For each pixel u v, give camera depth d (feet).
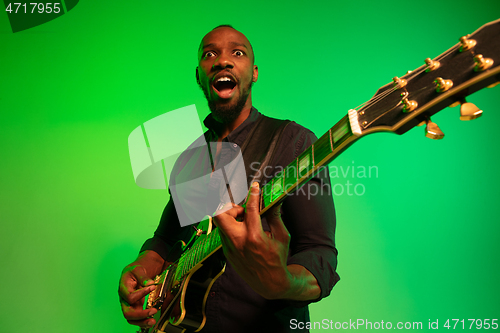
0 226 9.52
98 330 8.88
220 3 10.79
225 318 3.29
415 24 9.98
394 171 9.10
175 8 10.96
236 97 4.19
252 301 3.28
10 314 8.91
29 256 9.34
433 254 8.57
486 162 9.03
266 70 10.11
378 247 8.67
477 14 9.81
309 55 10.13
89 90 10.55
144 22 10.93
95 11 11.03
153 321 3.58
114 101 10.44
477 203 8.82
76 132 10.24
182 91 10.48
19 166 9.99
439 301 8.29
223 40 4.31
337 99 9.82
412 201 8.89
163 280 3.79
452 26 9.85
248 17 10.55
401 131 2.10
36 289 9.10
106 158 10.04
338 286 8.42
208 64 4.30
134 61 10.70
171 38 10.80
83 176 9.89
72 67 10.71
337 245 8.70
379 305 8.32
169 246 4.63
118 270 9.21
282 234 2.50
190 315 3.30
